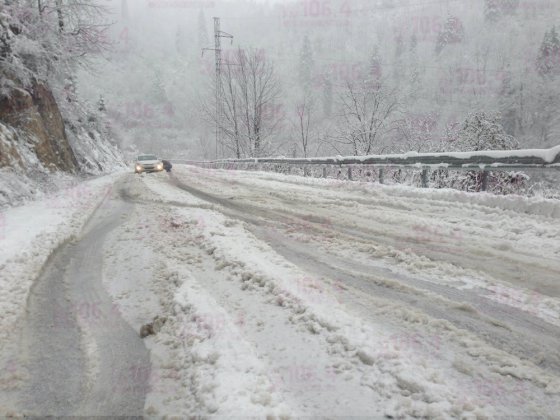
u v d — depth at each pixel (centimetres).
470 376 233
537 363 247
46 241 604
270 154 3625
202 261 473
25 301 388
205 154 7100
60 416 222
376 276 405
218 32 3819
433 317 309
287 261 454
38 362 280
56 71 1812
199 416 208
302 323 302
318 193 1043
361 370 241
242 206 863
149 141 10019
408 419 199
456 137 1487
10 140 1305
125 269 475
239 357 255
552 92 5803
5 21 1447
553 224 560
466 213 678
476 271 407
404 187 954
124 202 1017
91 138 4138
